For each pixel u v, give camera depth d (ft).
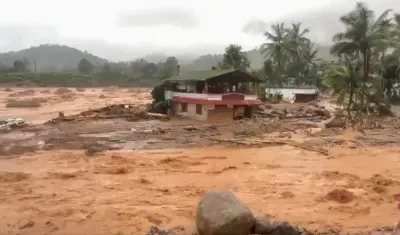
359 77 171.12
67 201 63.98
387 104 205.36
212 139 124.16
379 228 52.47
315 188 71.82
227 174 82.02
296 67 337.11
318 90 318.04
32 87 476.54
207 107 167.53
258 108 196.34
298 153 103.55
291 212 59.31
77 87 522.88
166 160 93.61
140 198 65.57
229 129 145.07
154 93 205.67
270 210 60.13
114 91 454.40
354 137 130.21
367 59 200.95
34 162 92.27
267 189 71.31
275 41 305.53
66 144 116.16
